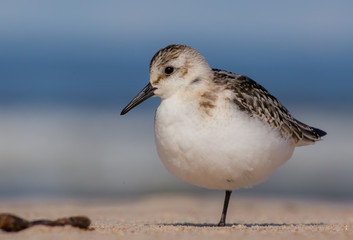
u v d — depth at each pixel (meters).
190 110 7.93
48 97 29.20
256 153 7.99
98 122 22.55
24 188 16.59
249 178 8.30
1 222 6.91
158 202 14.15
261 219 10.67
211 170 8.01
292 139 8.96
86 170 18.20
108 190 16.98
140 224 8.92
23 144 19.77
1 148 19.42
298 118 23.97
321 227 8.16
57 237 6.72
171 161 8.15
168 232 7.34
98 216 10.72
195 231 7.48
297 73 37.91
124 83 34.19
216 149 7.83
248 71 39.09
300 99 29.95
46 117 23.25
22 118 22.84
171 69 8.30
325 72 37.91
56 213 11.35
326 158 18.95
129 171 18.28
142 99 8.55
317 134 9.72
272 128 8.28
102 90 32.03
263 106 8.38
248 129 7.89
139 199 15.57
